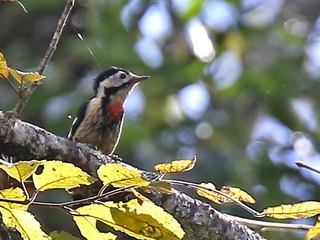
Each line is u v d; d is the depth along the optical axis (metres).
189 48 16.14
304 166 5.47
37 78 4.98
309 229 5.61
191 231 6.15
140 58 15.30
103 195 4.42
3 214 4.35
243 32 16.23
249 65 15.84
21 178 4.26
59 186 4.33
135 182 4.36
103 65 14.89
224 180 13.62
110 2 15.90
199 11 16.16
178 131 14.98
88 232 4.51
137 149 13.83
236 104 15.56
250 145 14.96
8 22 15.38
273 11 16.67
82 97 13.93
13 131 5.81
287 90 15.46
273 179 14.40
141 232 4.48
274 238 12.41
